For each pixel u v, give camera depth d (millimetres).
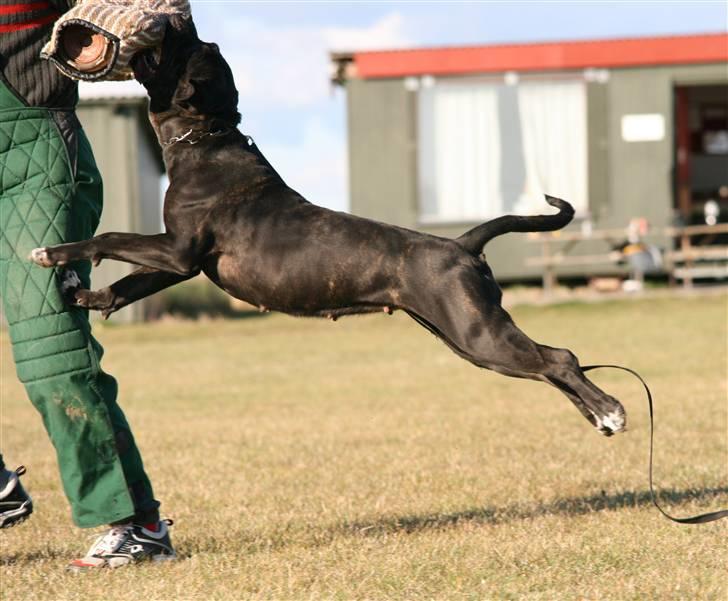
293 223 7613
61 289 7285
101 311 7402
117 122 31312
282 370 22406
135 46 7309
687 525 8258
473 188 31859
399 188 31953
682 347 22750
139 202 31797
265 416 16219
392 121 31859
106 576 7137
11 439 14680
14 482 7641
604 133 31625
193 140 7652
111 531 7457
